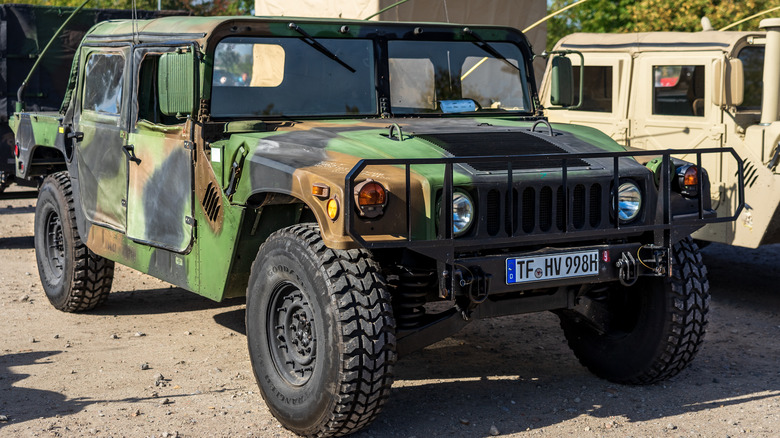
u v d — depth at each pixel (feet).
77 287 22.24
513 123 17.95
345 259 13.71
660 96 25.96
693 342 16.48
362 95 17.85
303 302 14.38
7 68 33.19
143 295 25.30
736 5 48.03
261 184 14.69
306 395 14.12
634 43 26.58
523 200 14.43
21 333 21.12
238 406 16.10
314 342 14.21
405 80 18.30
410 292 14.60
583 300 16.78
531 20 36.70
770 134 23.18
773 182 23.15
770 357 19.45
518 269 14.21
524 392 16.99
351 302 13.43
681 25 48.98
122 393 16.80
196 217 16.89
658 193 15.34
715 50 24.41
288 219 16.02
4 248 33.06
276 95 17.10
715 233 24.70
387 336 13.55
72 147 21.68
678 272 16.28
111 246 20.27
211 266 16.63
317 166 13.89
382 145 14.97
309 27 17.33
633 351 16.94
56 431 14.79
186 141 16.90
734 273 29.19
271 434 14.73
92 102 20.92
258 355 15.20
